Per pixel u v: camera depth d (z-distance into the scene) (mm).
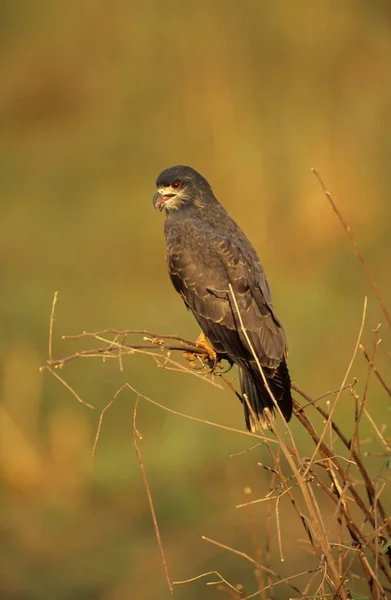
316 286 14891
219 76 18844
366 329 13289
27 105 25328
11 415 11609
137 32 22109
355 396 5562
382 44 19031
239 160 16969
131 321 14547
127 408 12094
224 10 19484
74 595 9180
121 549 9797
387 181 16703
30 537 10164
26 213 19875
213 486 10648
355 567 7492
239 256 7480
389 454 5629
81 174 21094
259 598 8320
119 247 17422
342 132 17438
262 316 7117
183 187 8047
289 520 9672
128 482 10836
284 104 17922
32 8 27016
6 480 10852
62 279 16578
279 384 6109
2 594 9320
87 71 25172
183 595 8953
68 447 11188
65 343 13953
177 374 12531
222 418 11484
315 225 16172
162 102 21375
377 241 15938
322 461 5594
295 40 18797
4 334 14336
